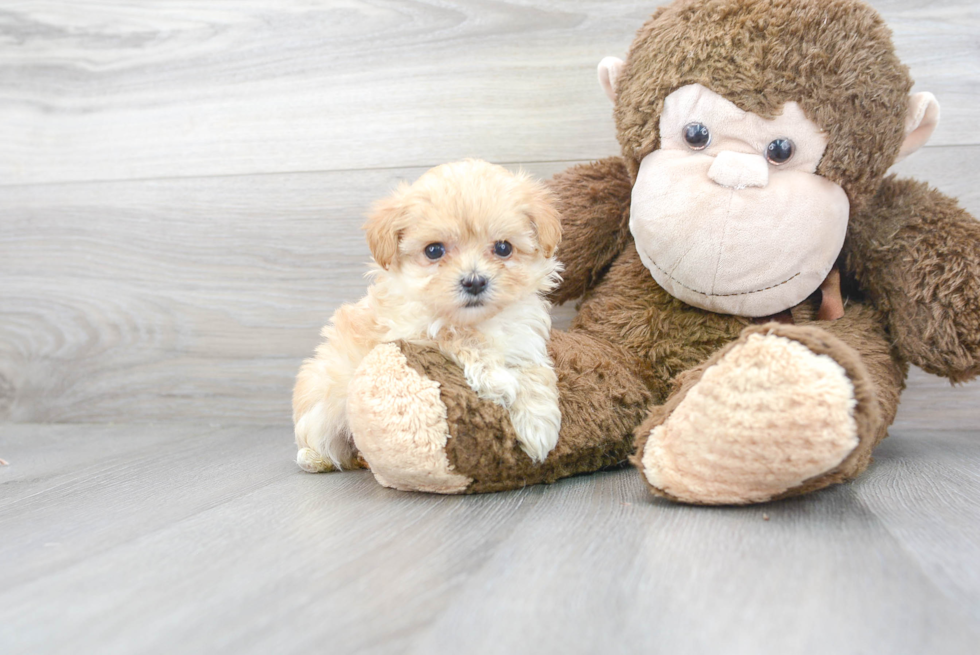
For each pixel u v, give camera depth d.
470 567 0.88
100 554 0.97
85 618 0.76
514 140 1.97
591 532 1.01
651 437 1.16
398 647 0.68
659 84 1.39
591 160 1.93
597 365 1.42
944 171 1.80
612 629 0.71
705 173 1.35
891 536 0.97
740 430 1.04
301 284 2.08
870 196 1.40
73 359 2.19
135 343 2.16
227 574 0.88
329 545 0.98
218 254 2.11
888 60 1.32
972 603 0.76
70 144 2.16
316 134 2.05
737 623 0.72
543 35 1.94
